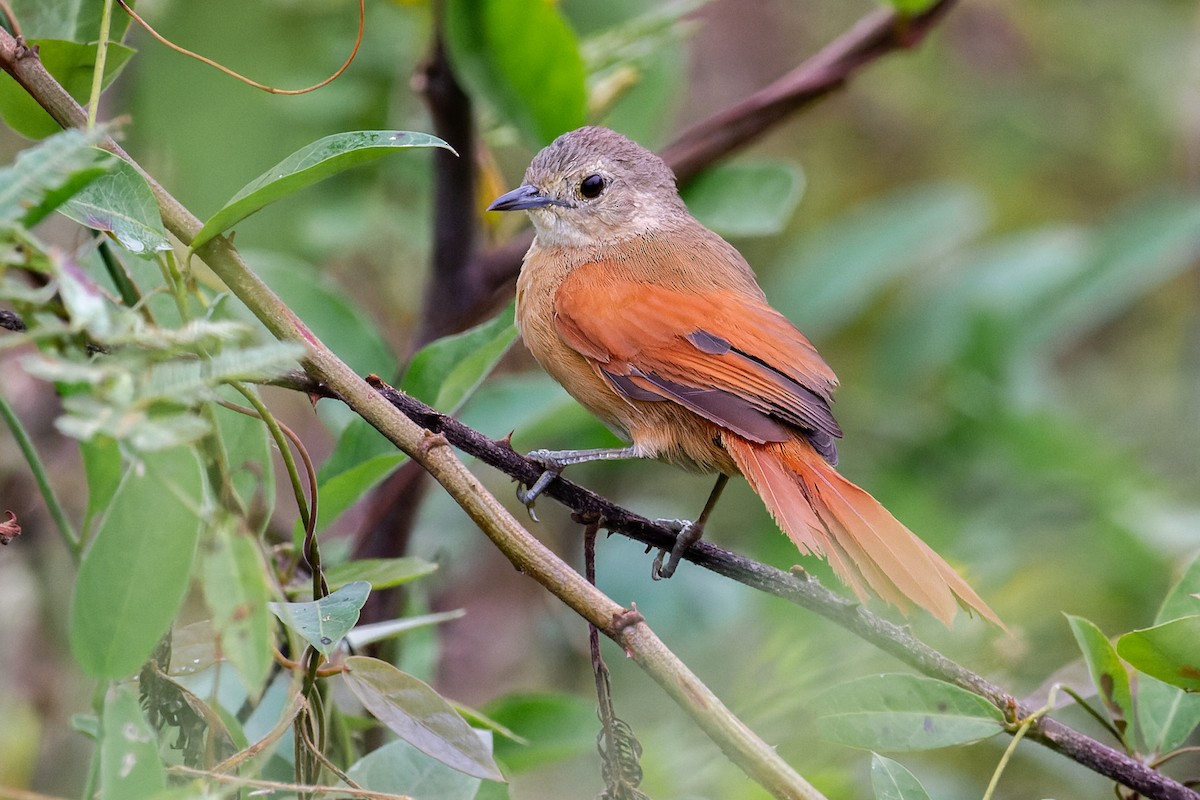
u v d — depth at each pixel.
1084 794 11.23
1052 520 13.45
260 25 11.18
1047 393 15.58
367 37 12.10
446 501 12.69
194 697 5.97
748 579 7.63
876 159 17.56
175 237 6.39
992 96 17.73
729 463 9.21
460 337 7.96
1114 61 17.92
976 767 11.80
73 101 6.12
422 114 12.52
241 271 6.19
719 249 10.23
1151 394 16.94
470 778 6.90
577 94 9.93
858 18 16.98
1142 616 12.39
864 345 16.91
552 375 9.94
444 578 12.05
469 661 12.94
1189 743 11.75
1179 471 15.84
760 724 9.38
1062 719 11.79
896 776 6.55
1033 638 12.02
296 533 7.52
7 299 4.75
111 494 7.00
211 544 4.81
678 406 9.34
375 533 9.64
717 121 10.70
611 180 10.21
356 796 5.95
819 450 8.95
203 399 4.66
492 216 11.38
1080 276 15.05
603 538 13.23
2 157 10.82
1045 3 17.94
